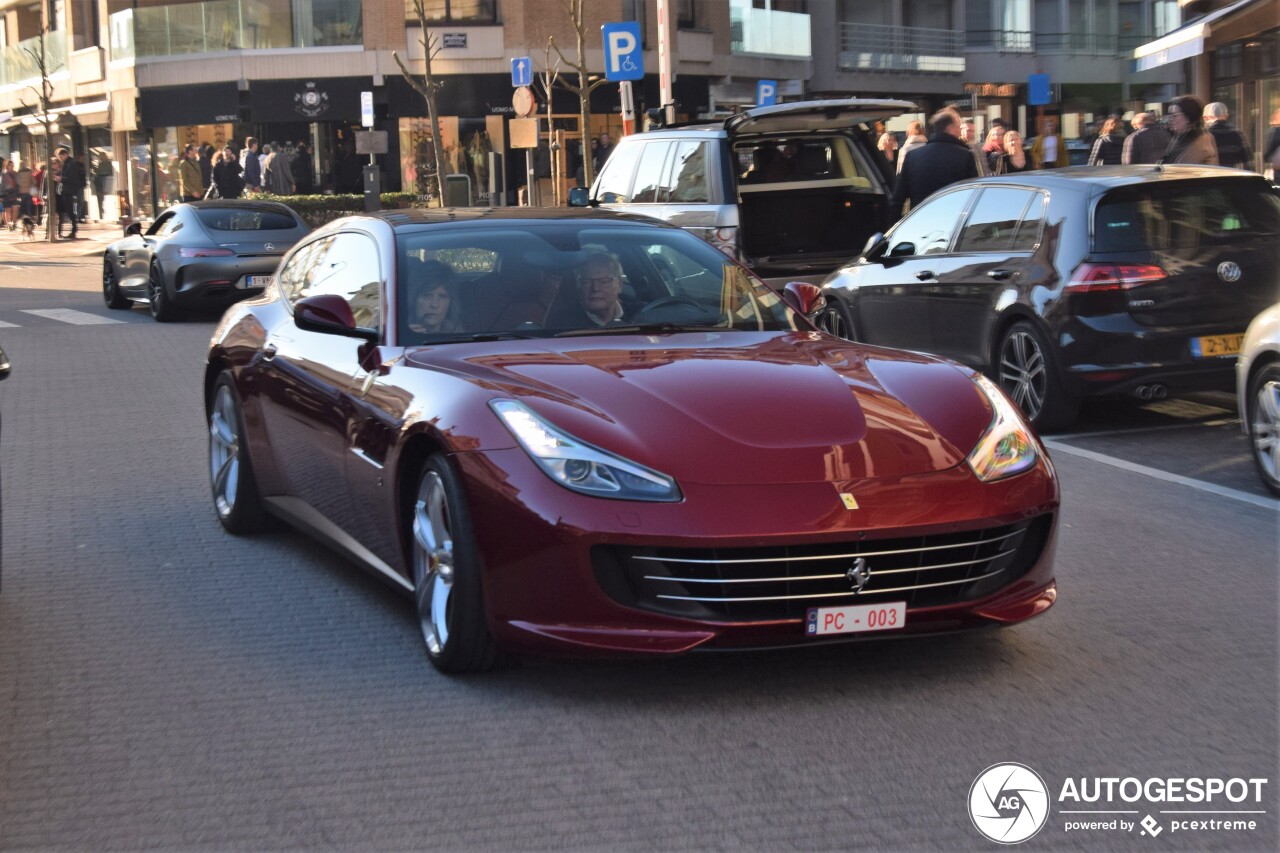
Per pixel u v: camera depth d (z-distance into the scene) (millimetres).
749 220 12789
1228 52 19875
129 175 44688
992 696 4309
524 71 24141
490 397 4484
